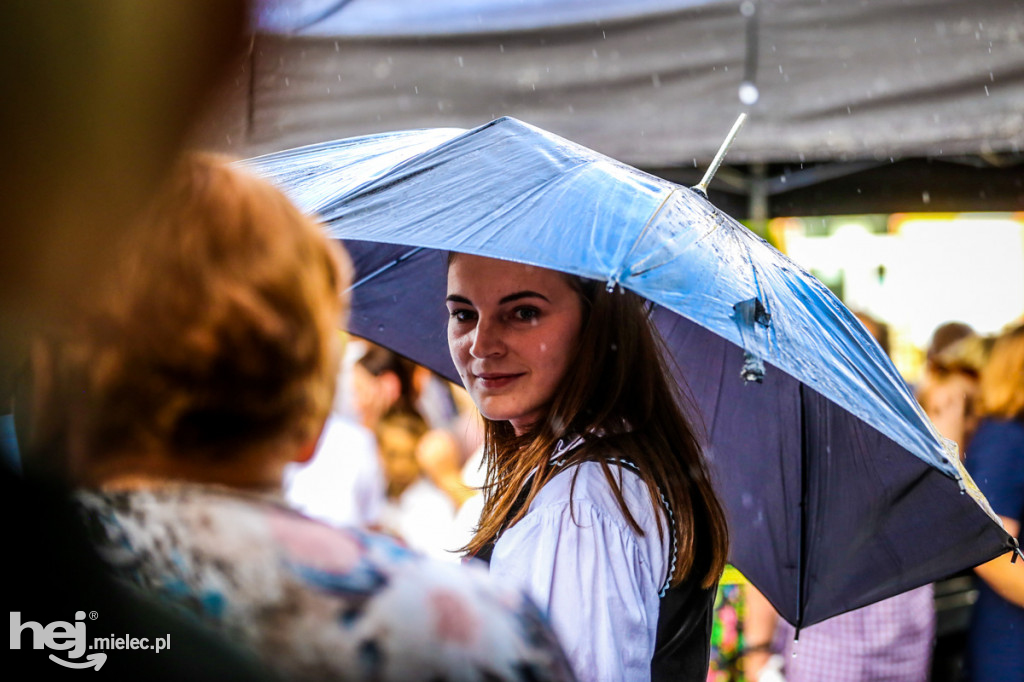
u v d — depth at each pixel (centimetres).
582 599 144
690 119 357
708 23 356
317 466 361
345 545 65
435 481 390
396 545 67
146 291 63
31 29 51
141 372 63
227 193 68
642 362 166
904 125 346
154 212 64
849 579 213
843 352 166
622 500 150
